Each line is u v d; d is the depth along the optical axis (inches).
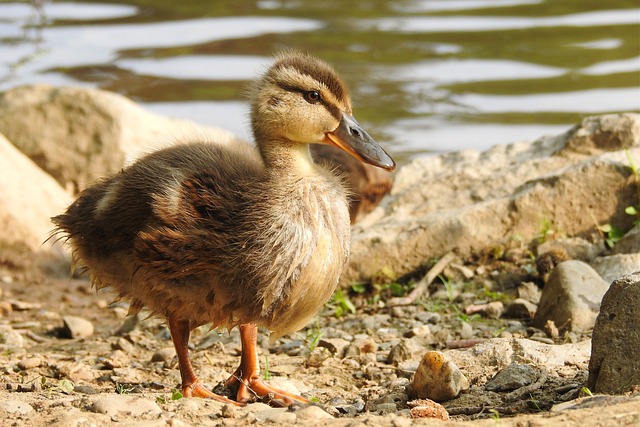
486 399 369.7
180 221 379.9
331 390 410.6
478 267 555.2
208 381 430.9
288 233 379.6
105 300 614.9
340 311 528.1
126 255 396.8
